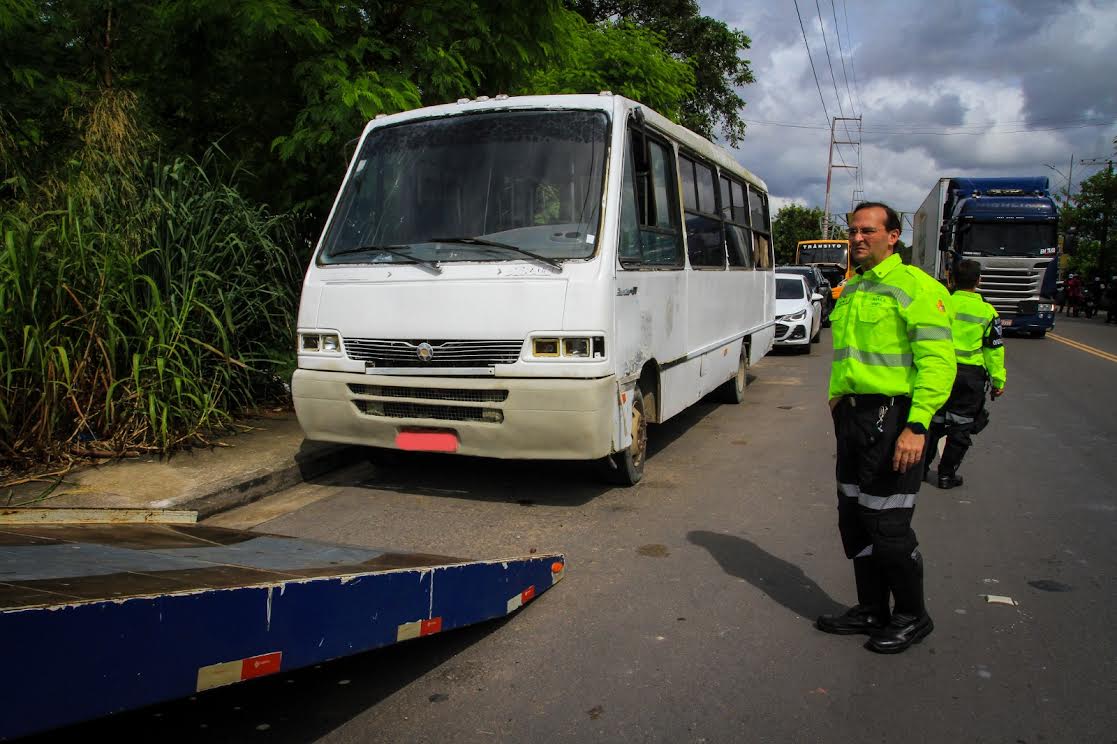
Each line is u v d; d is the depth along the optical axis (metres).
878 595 3.99
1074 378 14.05
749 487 6.73
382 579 3.16
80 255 6.57
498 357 5.62
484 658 3.75
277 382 8.20
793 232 80.50
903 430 3.67
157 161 8.28
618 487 6.66
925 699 3.40
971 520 5.92
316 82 8.36
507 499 6.27
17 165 8.68
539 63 9.81
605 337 5.56
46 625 2.03
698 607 4.32
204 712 3.27
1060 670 3.66
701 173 8.52
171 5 8.84
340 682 3.53
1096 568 4.94
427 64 8.93
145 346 6.71
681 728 3.17
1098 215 51.97
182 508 5.50
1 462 6.02
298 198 9.50
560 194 5.95
